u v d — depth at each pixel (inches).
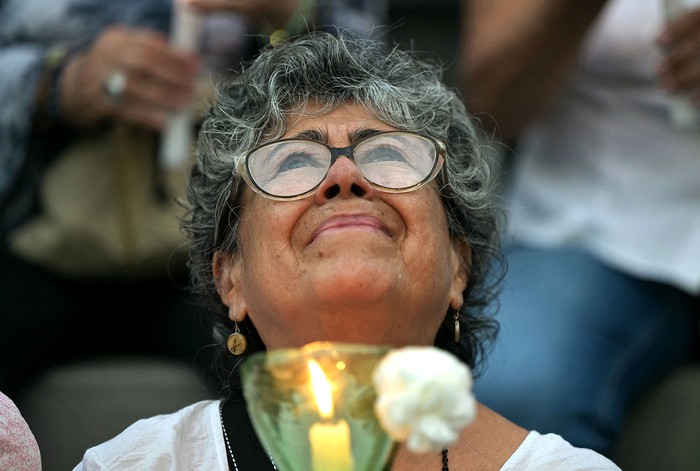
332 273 118.0
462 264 143.0
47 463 205.6
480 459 131.6
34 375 213.5
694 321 219.6
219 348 147.9
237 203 136.3
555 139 231.0
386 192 124.7
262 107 138.3
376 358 88.6
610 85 224.8
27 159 211.2
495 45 226.2
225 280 140.3
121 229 206.2
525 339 201.8
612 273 214.8
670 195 218.1
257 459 132.6
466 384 84.4
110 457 133.3
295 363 88.7
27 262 209.9
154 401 210.8
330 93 136.5
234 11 209.0
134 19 218.8
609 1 214.4
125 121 206.8
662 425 210.7
